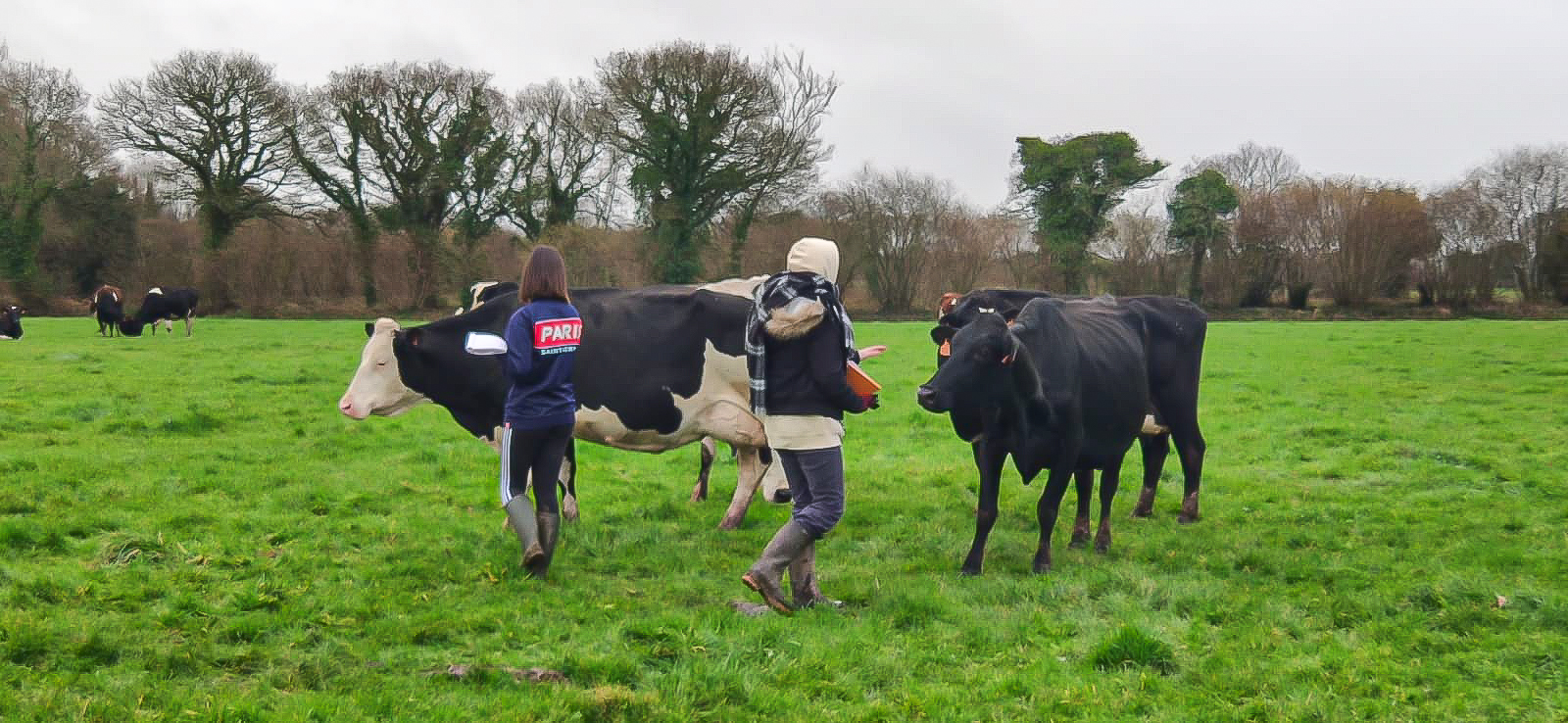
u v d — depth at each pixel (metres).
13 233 50.53
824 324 5.70
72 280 55.00
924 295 56.34
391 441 12.08
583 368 8.17
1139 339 8.79
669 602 6.30
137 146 48.41
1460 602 6.21
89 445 11.21
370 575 6.57
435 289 53.03
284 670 4.88
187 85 47.84
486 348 6.41
